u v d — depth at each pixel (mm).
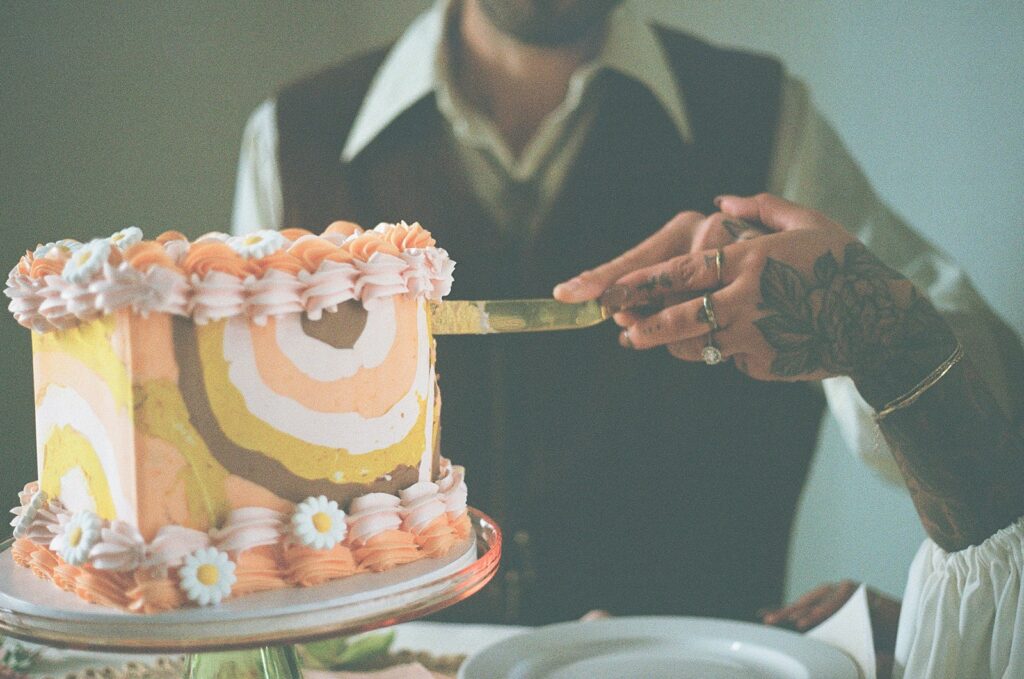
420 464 953
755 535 1961
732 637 1136
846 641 1144
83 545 795
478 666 1056
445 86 1969
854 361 1115
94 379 824
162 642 753
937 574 1094
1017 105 1800
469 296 2008
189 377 798
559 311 1115
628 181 1953
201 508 811
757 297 1114
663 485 1956
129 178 2143
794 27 1903
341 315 859
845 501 1922
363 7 2037
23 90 2111
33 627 791
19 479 2125
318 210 2072
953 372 1091
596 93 1937
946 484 1078
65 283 828
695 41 1934
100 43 2115
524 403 1958
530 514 1975
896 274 1134
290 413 838
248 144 2107
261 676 909
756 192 1936
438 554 925
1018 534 1044
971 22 1813
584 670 1068
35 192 2135
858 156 1903
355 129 2045
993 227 1830
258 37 2068
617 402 1946
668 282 1148
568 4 1900
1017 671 995
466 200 1993
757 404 1932
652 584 1976
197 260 811
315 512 833
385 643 1193
